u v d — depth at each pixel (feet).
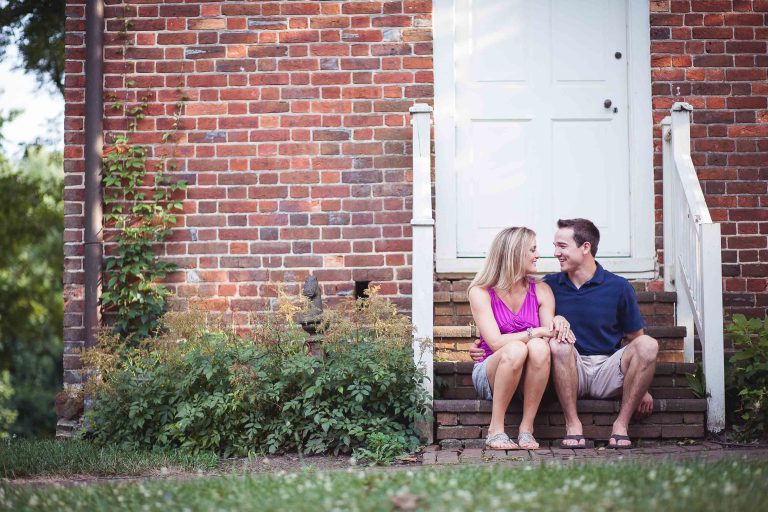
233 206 20.65
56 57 31.81
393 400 17.15
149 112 20.83
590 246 17.04
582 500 9.89
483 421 17.02
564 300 17.17
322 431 17.20
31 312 51.37
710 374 17.21
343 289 20.45
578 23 21.18
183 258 20.61
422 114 18.35
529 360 16.06
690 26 20.79
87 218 20.36
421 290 17.72
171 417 17.97
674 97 20.71
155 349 18.65
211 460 16.46
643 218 20.56
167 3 20.94
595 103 21.09
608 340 16.97
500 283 16.88
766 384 17.69
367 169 20.63
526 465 12.76
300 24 20.86
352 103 20.74
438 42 20.92
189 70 20.86
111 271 20.38
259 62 20.84
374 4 20.86
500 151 21.04
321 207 20.61
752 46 20.74
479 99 21.09
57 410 19.83
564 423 16.92
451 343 19.24
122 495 11.46
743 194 20.56
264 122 20.75
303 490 11.06
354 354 17.21
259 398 17.26
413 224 17.79
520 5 21.21
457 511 9.29
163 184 20.74
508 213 20.95
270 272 20.52
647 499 9.90
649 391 17.46
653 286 20.34
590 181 20.99
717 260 17.35
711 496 10.07
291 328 18.29
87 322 20.18
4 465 15.76
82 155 20.77
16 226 43.60
